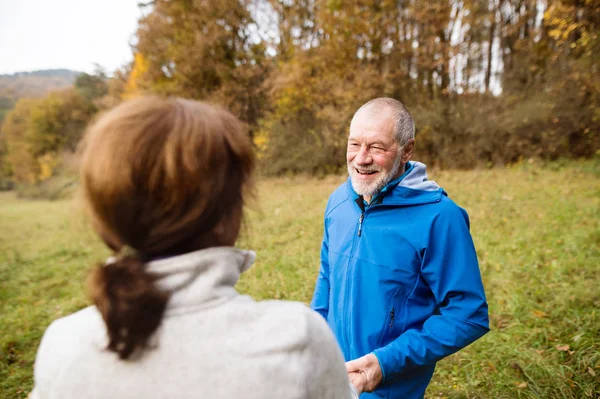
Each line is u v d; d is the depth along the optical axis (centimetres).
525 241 509
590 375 255
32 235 1046
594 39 855
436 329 145
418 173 164
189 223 61
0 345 390
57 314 479
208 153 62
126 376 58
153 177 59
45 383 62
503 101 1217
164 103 65
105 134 62
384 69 1337
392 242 156
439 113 1233
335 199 185
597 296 346
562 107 1086
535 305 354
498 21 1248
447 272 149
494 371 279
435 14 1218
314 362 63
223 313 61
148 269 61
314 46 1429
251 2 1636
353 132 161
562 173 938
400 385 151
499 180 938
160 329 59
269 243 629
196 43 1653
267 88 1661
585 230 516
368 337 159
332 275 176
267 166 1512
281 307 67
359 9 1295
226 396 58
